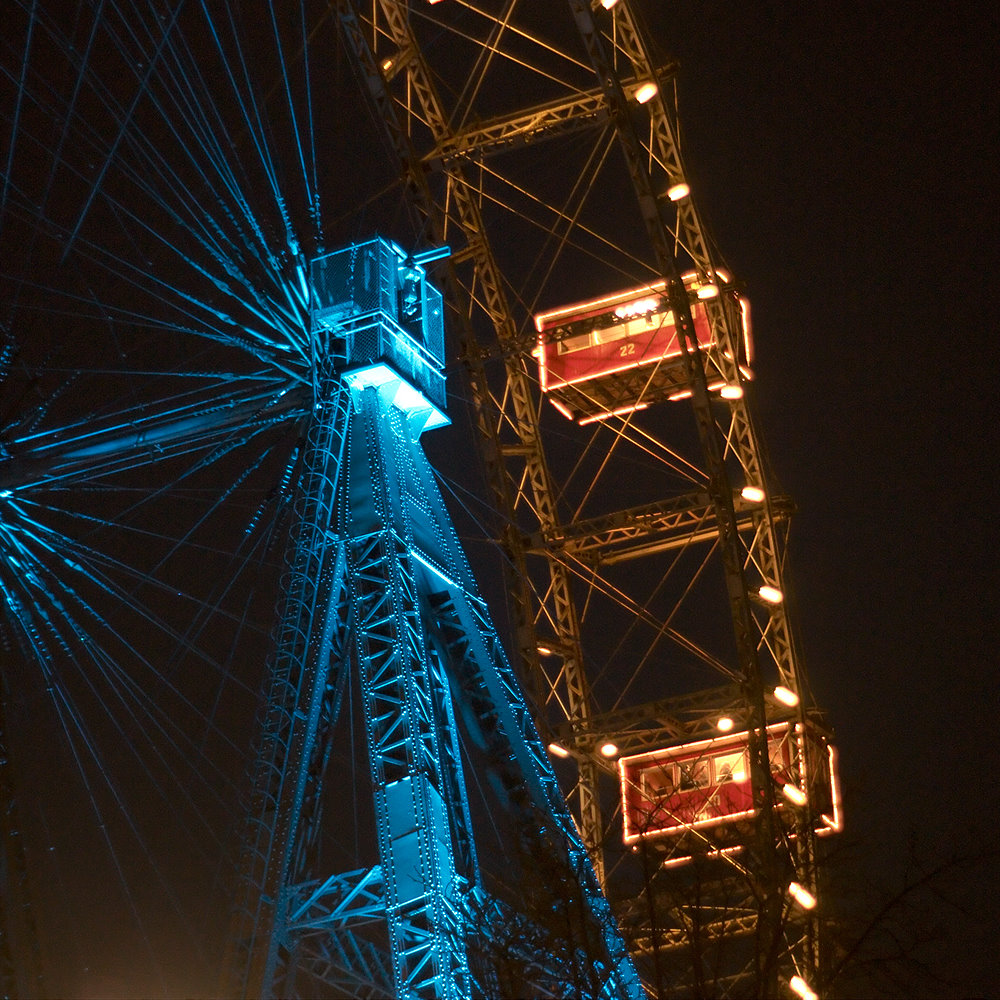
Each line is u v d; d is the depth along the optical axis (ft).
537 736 103.14
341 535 102.01
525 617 146.30
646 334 152.76
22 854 84.84
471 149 150.41
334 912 89.81
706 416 141.18
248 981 89.35
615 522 148.05
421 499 107.65
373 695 94.84
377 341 108.37
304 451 107.24
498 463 150.20
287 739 97.66
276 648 100.99
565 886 90.43
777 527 149.89
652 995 99.40
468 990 85.40
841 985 94.32
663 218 143.02
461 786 95.96
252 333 109.70
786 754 139.03
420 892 87.10
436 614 103.50
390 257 113.19
